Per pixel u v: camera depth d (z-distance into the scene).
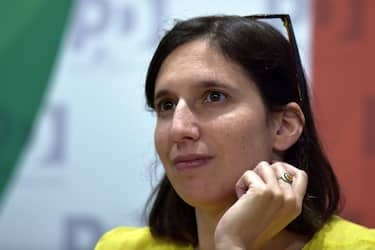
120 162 3.80
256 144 1.92
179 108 1.89
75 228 3.85
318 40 3.63
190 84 1.90
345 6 3.61
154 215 2.35
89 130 3.84
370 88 3.56
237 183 1.87
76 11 3.88
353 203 3.58
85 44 3.86
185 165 1.90
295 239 2.06
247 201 1.82
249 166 1.90
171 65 1.96
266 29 2.00
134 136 3.79
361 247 1.95
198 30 1.98
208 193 1.89
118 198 3.80
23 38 3.92
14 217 3.89
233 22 1.98
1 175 3.90
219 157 1.88
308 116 2.08
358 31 3.59
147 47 3.79
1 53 3.92
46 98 3.89
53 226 3.86
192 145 1.88
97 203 3.82
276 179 1.86
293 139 2.00
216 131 1.87
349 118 3.57
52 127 3.88
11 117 3.91
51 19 3.90
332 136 3.58
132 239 2.41
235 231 1.82
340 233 2.01
